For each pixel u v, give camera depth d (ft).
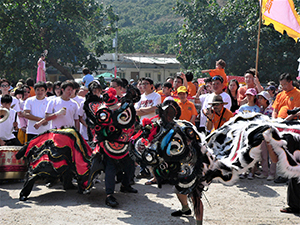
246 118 16.06
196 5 91.71
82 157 18.20
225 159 14.52
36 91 22.97
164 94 25.82
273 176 22.58
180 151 13.12
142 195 18.78
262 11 30.32
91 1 88.89
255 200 18.21
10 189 19.52
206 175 13.92
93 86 19.04
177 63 157.79
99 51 95.09
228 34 86.33
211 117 19.60
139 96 17.75
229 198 18.48
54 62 88.69
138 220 14.90
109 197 16.72
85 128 23.99
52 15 82.17
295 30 31.14
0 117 21.52
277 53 82.58
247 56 86.58
